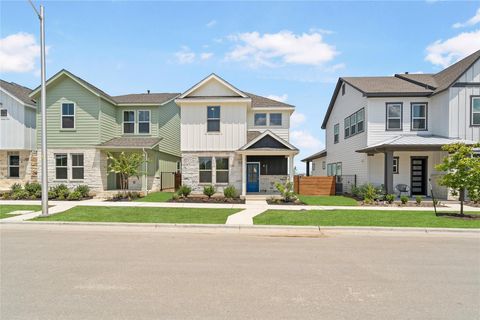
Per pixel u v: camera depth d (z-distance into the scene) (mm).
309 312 4125
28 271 5766
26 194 17203
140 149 20203
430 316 4047
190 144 19484
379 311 4176
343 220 11117
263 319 3908
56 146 20016
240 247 7727
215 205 14836
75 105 19938
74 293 4723
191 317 3945
